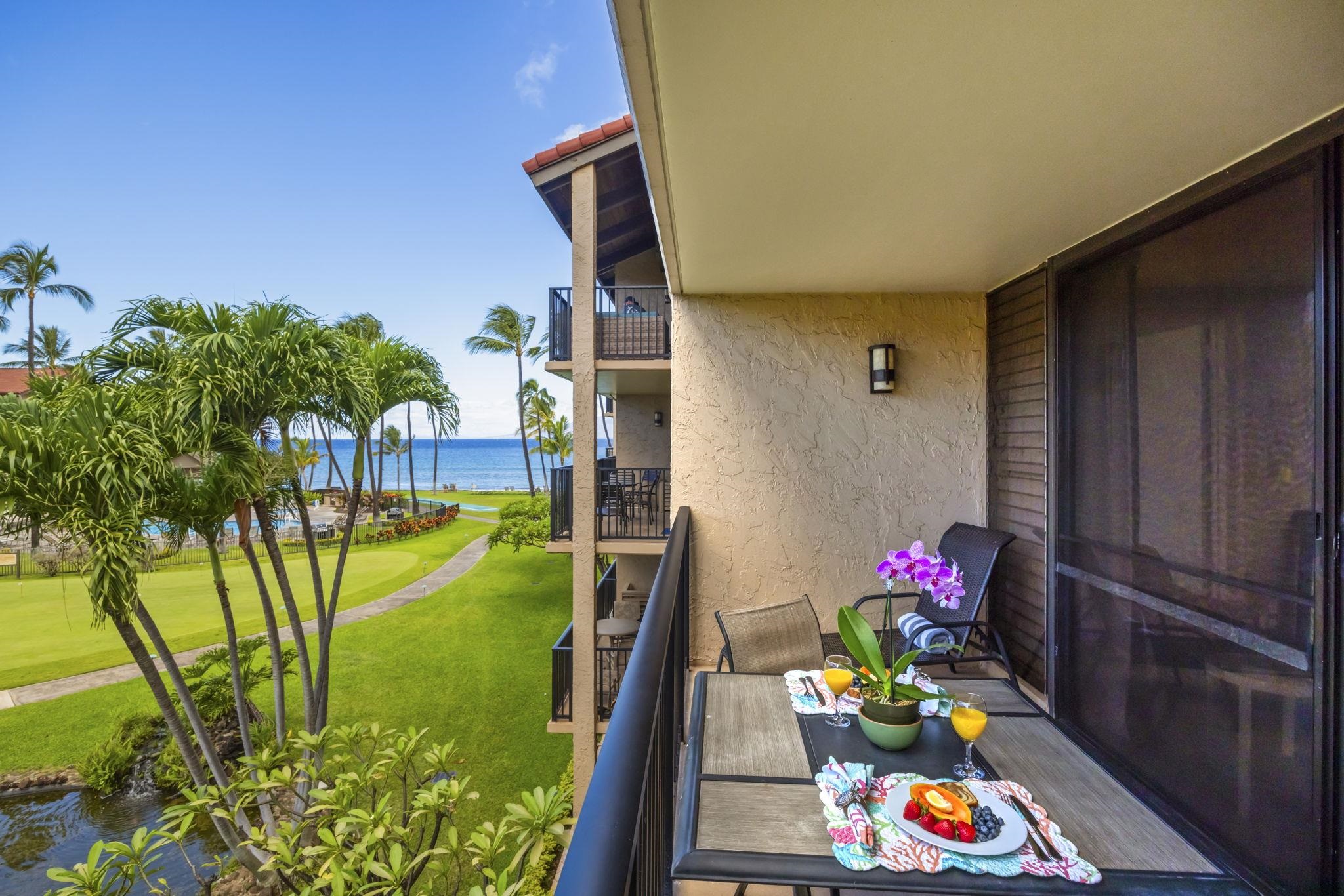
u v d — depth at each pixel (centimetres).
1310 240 165
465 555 2233
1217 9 116
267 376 519
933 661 290
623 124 554
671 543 231
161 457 458
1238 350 189
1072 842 118
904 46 129
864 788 129
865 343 380
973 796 123
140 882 648
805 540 383
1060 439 293
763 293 382
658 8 117
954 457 379
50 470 413
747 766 145
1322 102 154
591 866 51
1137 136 173
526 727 912
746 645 243
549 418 3194
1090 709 268
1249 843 182
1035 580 319
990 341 371
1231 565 191
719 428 385
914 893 106
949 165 193
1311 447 163
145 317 512
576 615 569
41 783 824
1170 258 220
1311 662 162
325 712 642
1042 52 132
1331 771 157
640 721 84
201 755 822
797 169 195
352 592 1673
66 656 1191
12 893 666
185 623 1378
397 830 272
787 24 122
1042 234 265
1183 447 212
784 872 108
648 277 924
